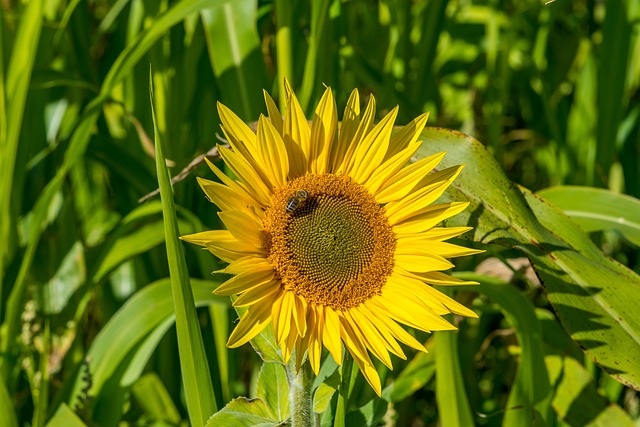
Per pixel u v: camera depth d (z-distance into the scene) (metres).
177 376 1.00
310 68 0.88
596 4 1.24
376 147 0.75
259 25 1.02
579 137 1.10
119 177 1.02
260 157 0.73
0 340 0.95
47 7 1.01
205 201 1.00
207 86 1.01
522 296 0.86
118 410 0.88
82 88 1.04
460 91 1.29
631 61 1.12
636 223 0.88
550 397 0.85
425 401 1.05
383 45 1.19
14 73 0.91
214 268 0.95
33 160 0.98
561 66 1.25
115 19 1.09
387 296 0.75
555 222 0.85
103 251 0.93
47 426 0.84
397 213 0.76
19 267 0.97
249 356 1.01
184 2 0.87
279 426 0.76
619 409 0.90
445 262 0.74
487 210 0.82
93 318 1.03
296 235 0.74
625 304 0.80
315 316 0.74
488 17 1.17
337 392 0.82
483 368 1.08
